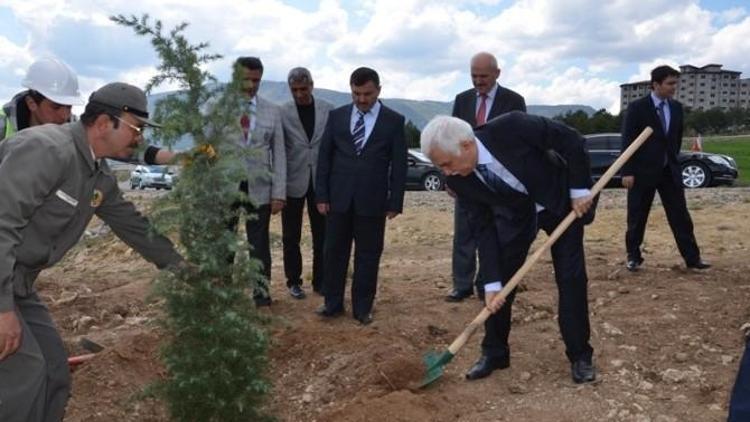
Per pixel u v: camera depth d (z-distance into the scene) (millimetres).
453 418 4258
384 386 4648
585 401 4352
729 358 4961
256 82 5973
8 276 3186
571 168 4477
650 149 6871
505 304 4773
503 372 4898
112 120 3512
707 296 6219
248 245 3717
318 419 4352
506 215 4602
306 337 5414
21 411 3439
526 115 4441
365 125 5871
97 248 10797
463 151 4195
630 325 5590
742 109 79250
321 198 6012
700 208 12766
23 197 3229
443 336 5703
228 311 3652
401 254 9867
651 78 6840
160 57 3555
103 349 5477
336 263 6051
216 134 3629
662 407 4273
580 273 4582
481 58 6188
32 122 4406
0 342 3195
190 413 3775
